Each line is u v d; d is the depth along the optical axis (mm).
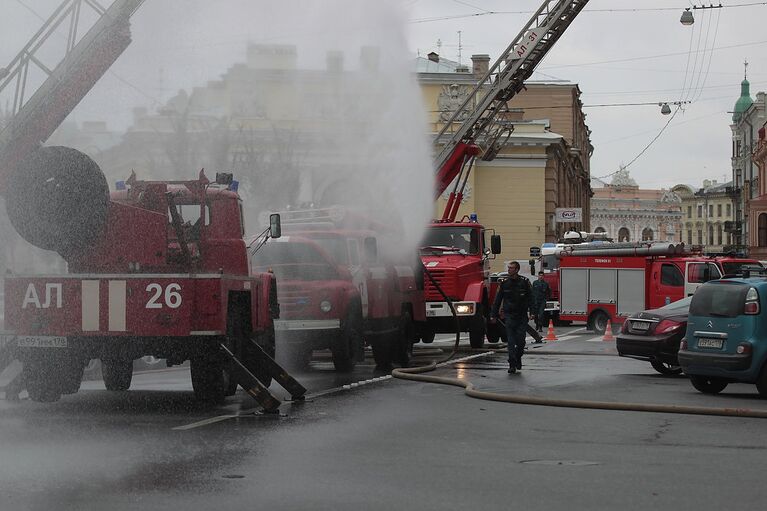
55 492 9102
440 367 23922
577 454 11375
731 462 10914
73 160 14797
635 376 22031
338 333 21656
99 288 14758
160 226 15266
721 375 18094
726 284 18422
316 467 10406
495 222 77875
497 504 8758
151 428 13070
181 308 14680
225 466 10414
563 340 37344
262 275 18375
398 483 9633
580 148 111688
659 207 194000
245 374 14820
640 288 40969
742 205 142625
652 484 9664
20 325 14922
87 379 20500
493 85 35438
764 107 123125
